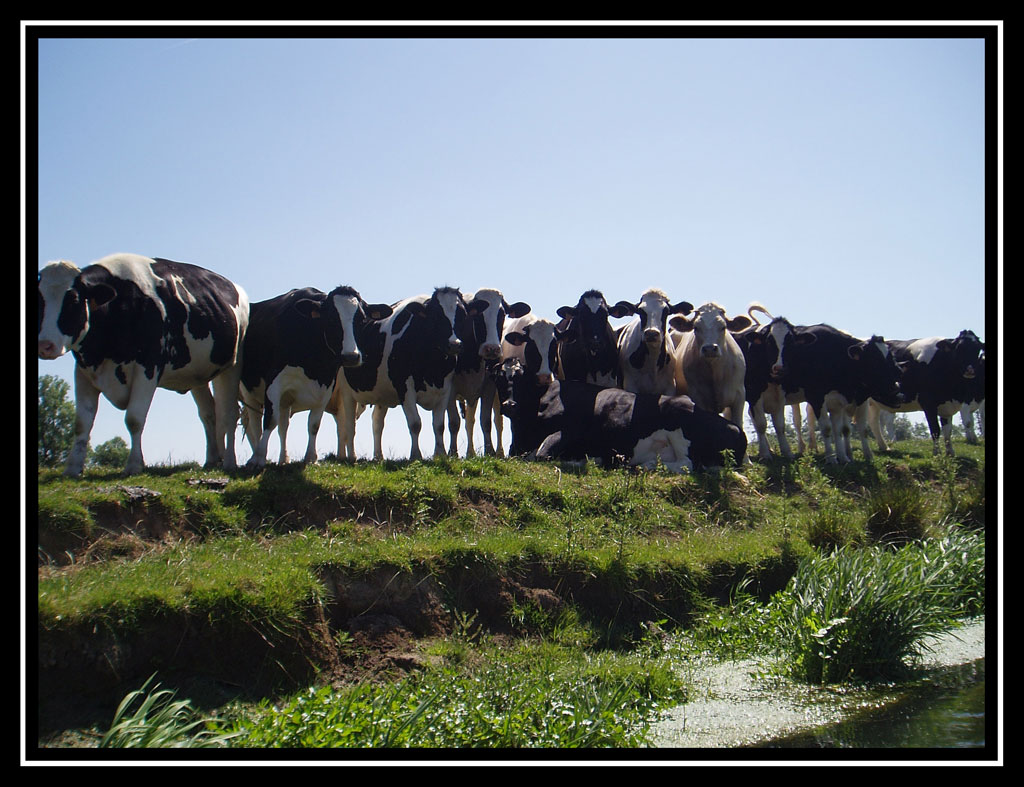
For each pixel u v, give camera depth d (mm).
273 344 12445
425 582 8797
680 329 15797
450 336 13977
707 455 13523
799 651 8461
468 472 11836
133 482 9781
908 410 20188
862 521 12117
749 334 16859
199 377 12141
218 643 7371
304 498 10102
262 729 6125
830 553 10852
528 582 9383
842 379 16641
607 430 13859
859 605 8492
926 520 12227
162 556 8484
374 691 7219
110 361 10812
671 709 7461
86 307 10266
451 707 6590
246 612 7492
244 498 9836
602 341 15812
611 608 9469
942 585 9570
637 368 16016
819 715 7293
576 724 6453
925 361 19359
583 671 7824
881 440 20094
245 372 12891
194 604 7367
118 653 6969
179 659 7203
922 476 15875
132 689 6902
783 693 7848
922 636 8750
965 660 8711
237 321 12453
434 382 14250
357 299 12508
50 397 24109
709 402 16016
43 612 6801
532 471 12297
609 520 11156
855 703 7566
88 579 7562
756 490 13148
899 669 8328
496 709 6680
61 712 6582
